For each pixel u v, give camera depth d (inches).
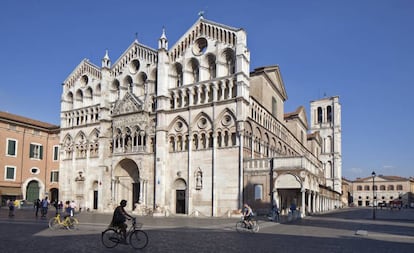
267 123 2679.6
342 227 1512.1
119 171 2723.9
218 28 2401.6
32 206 2933.1
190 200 2311.8
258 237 1133.7
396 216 2455.7
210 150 2299.5
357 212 3144.7
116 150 2714.1
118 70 2910.9
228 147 2223.2
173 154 2459.4
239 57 2249.0
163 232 1270.9
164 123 2491.4
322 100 5556.1
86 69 3117.6
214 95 2335.1
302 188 1991.9
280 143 3004.4
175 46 2588.6
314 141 4761.3
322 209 3063.5
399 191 7623.0
